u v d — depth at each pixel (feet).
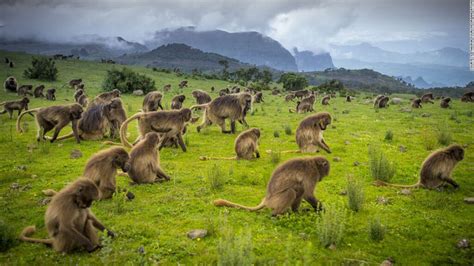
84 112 62.75
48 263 22.75
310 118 54.80
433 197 35.53
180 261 23.43
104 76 205.46
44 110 59.36
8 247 24.86
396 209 32.63
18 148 55.77
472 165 47.98
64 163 47.34
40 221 29.48
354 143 62.64
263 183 40.09
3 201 33.71
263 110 113.91
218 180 37.99
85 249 24.38
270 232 27.45
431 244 26.07
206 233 26.84
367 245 25.90
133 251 24.41
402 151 56.70
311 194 30.81
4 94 132.46
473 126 84.74
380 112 116.16
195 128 78.54
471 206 33.40
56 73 184.44
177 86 193.16
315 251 24.75
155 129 53.83
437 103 155.63
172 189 37.32
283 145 61.36
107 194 33.45
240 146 50.60
